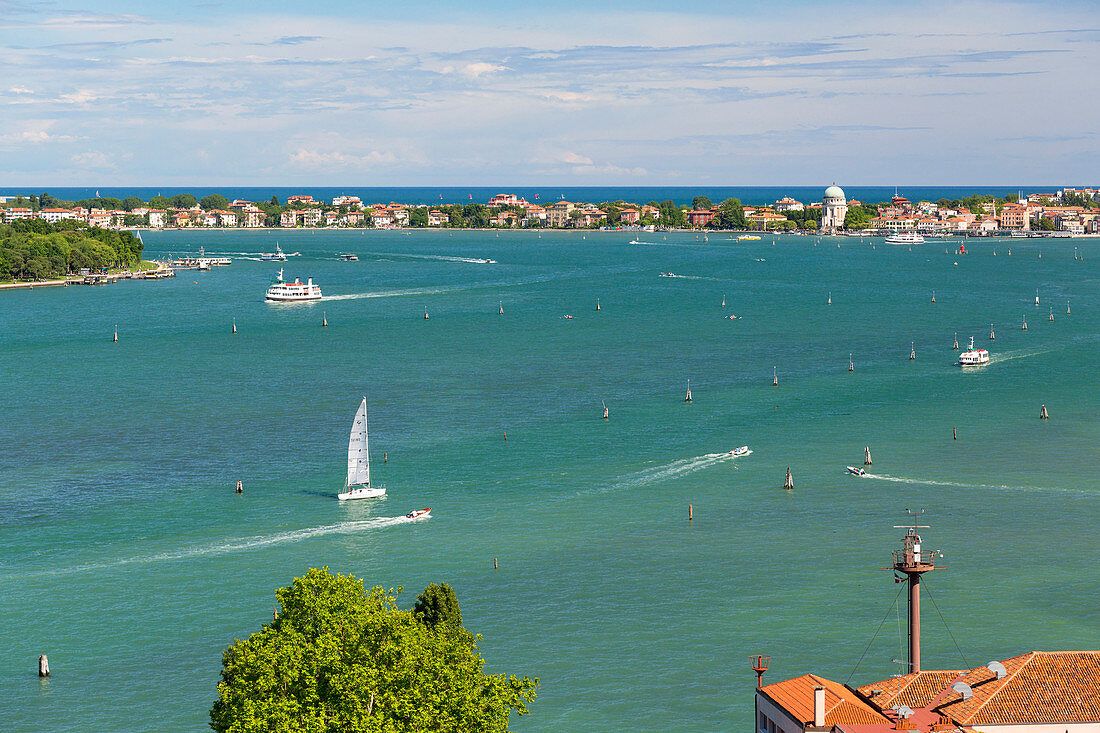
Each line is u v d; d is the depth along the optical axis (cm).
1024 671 8431
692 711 11694
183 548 16625
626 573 15450
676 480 19800
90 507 18550
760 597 14562
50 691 12400
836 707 8269
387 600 9419
